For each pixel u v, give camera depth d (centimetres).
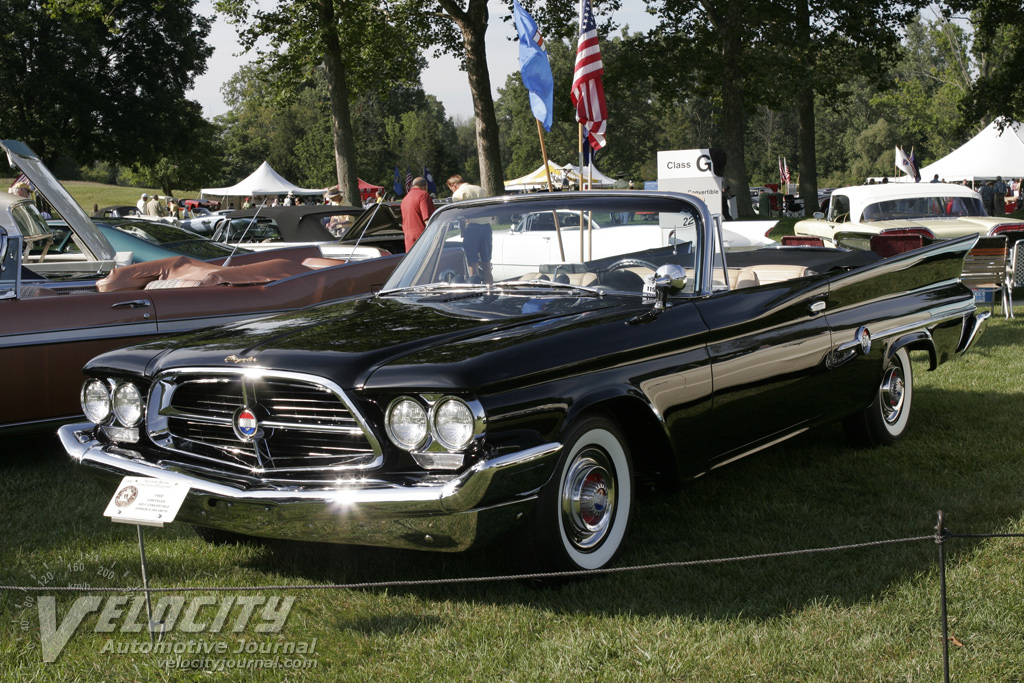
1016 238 936
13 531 392
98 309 497
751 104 2725
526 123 7569
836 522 374
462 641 277
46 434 560
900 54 2605
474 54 2097
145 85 3891
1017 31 2569
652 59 2666
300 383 292
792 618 283
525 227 407
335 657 271
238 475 300
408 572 335
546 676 253
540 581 309
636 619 286
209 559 357
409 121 8444
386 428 282
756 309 383
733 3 2450
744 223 945
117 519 299
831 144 9988
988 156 2775
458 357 288
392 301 388
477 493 271
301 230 1208
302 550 364
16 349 473
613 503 329
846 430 488
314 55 2305
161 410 323
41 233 665
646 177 8169
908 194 1125
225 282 556
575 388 304
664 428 338
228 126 9000
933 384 634
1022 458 457
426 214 933
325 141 7725
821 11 2533
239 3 2255
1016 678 245
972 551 334
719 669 254
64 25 3447
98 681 261
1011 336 820
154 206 2714
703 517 388
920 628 274
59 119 3666
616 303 362
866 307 454
